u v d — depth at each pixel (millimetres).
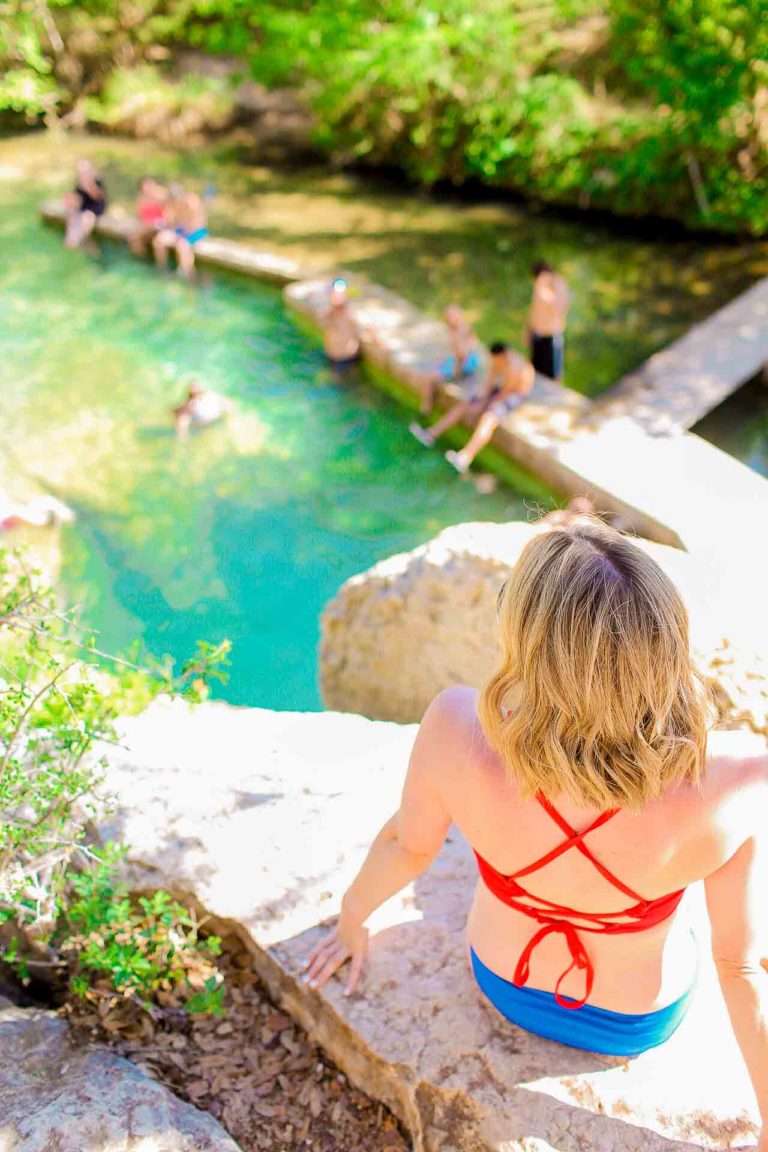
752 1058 1807
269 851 2756
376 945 2473
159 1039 2512
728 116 11492
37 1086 2285
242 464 8672
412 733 3234
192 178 14586
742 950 1787
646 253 12109
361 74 13211
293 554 7699
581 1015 2078
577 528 1615
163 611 7164
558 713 1582
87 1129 2152
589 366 9898
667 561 4047
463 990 2344
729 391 8898
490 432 8672
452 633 4684
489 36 12859
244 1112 2361
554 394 9047
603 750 1594
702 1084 2113
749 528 7219
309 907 2615
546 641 1544
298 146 15453
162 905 2535
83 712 2803
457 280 11688
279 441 8992
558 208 13328
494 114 13094
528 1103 2107
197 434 9008
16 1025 2463
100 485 8359
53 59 16188
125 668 4203
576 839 1706
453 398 9180
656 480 7777
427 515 8148
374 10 13094
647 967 1975
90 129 16266
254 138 15734
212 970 2674
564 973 2021
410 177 14344
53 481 8375
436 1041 2242
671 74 11414
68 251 12516
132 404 9453
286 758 3100
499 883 1891
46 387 9711
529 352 10000
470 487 8469
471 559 4531
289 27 13477
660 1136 2047
